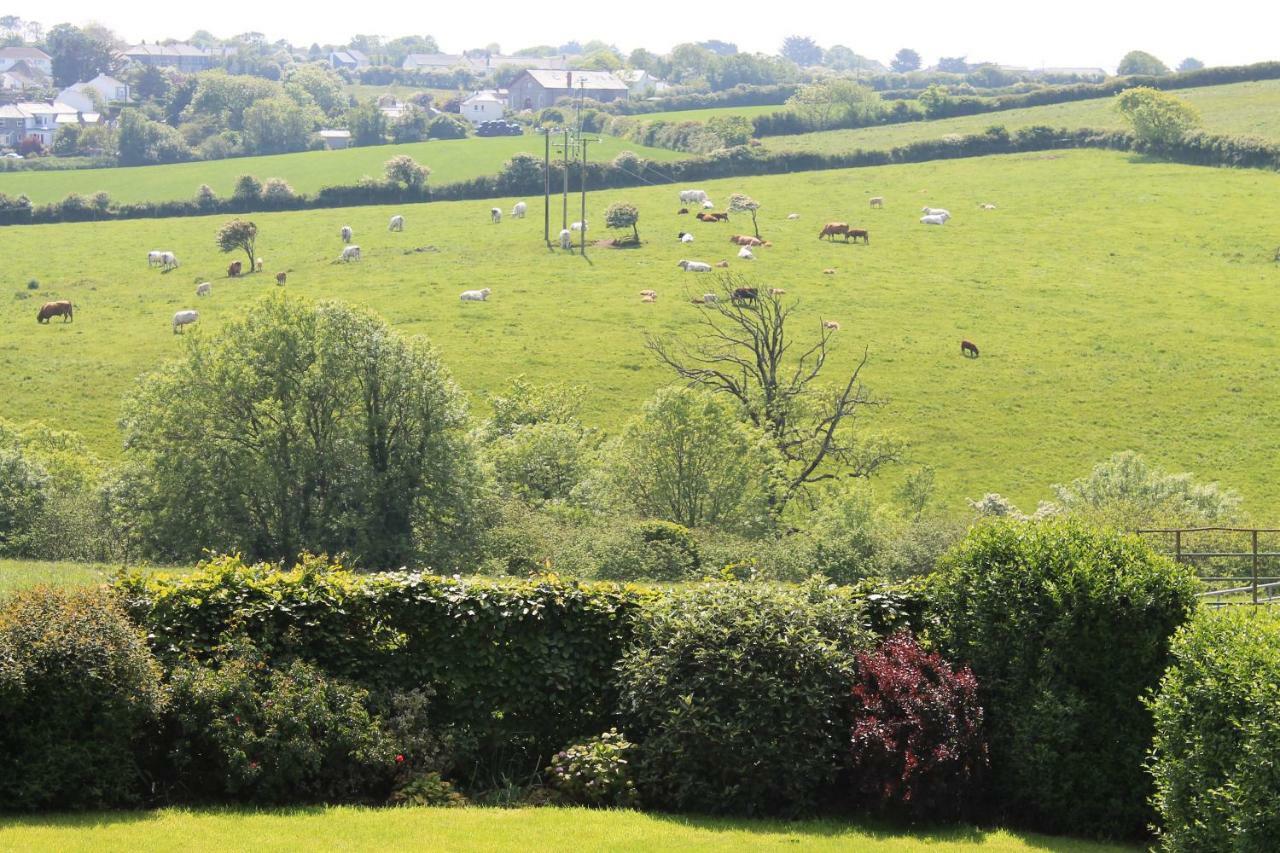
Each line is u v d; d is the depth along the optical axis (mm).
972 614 14875
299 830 12242
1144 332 79000
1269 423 64938
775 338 58219
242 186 127750
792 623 14547
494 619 14828
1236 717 11688
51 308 83750
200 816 12547
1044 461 61469
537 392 63906
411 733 14195
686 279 91562
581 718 15141
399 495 46875
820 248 100688
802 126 166000
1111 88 171000
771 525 45688
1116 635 14203
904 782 13688
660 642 14703
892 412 67375
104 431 63094
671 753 14141
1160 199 109812
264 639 14016
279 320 48000
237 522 45875
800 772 13992
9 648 12305
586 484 49125
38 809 12469
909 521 44812
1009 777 14461
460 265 97250
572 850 11969
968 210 111562
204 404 46562
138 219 123188
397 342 48781
